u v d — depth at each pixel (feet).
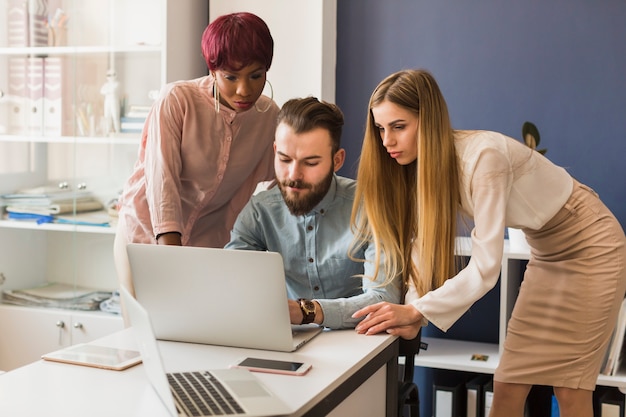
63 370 5.34
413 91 6.81
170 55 11.56
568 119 11.23
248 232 7.23
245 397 4.69
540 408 11.53
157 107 8.07
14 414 4.51
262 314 5.77
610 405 10.28
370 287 6.72
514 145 7.34
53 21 11.23
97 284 11.57
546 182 7.69
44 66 11.35
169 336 6.15
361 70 12.07
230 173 8.46
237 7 11.89
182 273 5.86
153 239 8.71
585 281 7.95
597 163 11.15
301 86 11.67
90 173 11.48
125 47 11.46
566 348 8.14
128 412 4.54
